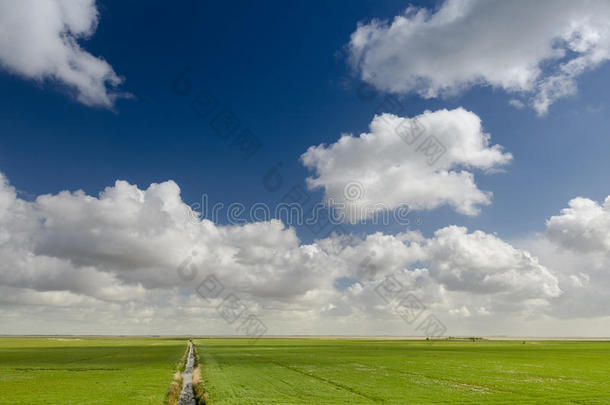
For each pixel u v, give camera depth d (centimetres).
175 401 3569
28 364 6731
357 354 9362
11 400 3328
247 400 3375
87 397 3469
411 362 7050
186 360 7962
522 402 3378
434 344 16775
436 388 4056
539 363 6894
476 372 5472
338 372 5450
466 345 15700
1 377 4906
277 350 11256
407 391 3869
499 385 4259
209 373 5316
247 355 8950
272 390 3897
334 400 3403
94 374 5225
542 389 4016
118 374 5225
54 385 4181
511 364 6694
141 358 8150
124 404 3175
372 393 3744
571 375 5153
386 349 12019
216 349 11769
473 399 3494
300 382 4450
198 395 3762
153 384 4259
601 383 4447
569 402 3394
